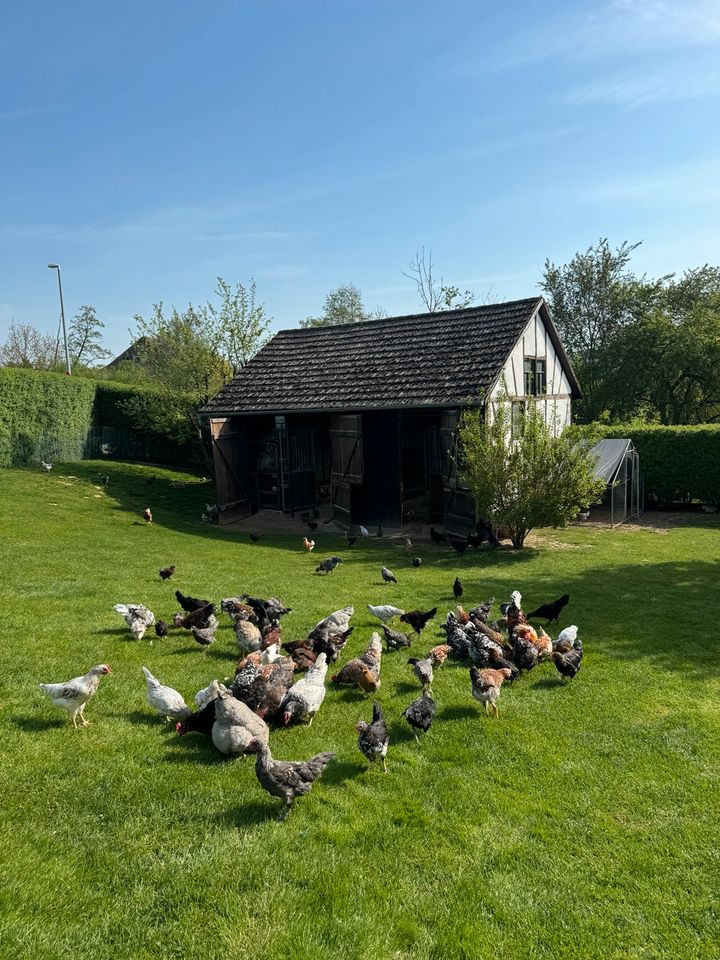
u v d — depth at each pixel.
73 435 33.84
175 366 32.09
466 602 13.38
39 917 4.76
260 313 33.22
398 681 9.33
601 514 27.28
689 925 5.05
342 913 4.98
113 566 15.30
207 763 6.90
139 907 4.95
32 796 6.14
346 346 26.72
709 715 8.44
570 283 49.81
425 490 27.02
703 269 45.41
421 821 6.13
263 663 8.97
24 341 57.69
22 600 11.77
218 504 24.19
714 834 6.09
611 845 5.92
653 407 44.50
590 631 11.81
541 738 7.78
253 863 5.44
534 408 20.17
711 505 27.91
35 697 8.05
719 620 12.48
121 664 9.32
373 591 14.13
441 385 21.55
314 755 6.98
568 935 4.91
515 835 6.02
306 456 26.80
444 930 4.89
